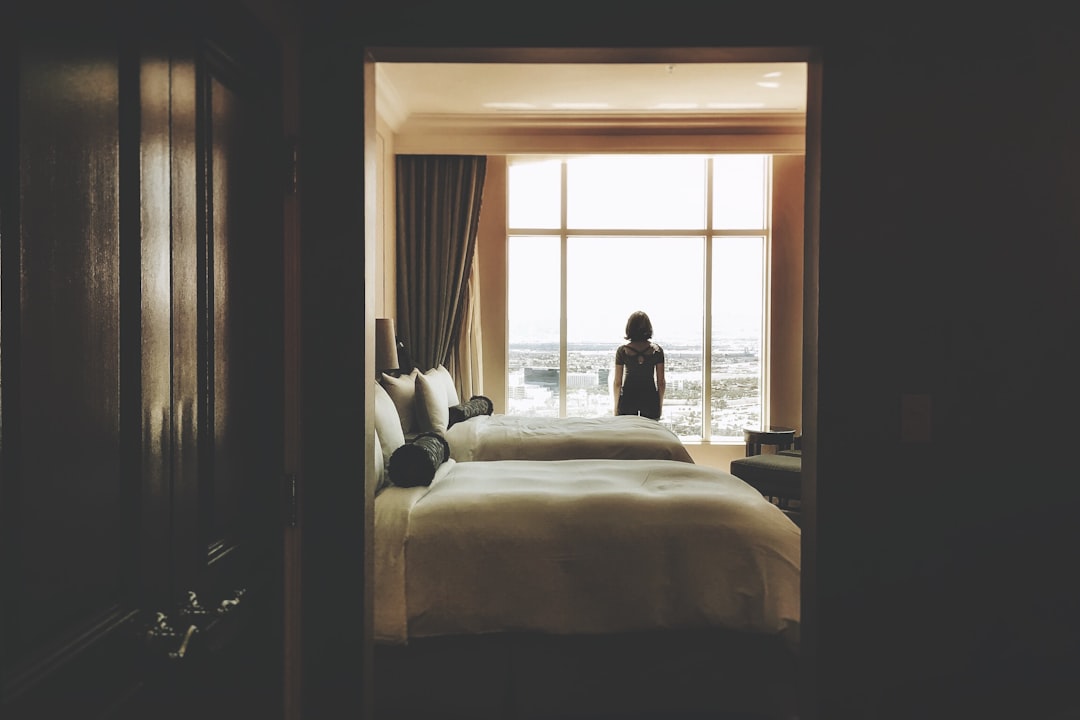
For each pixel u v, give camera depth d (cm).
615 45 170
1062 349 168
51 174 82
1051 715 167
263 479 147
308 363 168
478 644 265
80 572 88
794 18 168
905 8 168
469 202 640
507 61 179
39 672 81
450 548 267
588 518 274
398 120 592
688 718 264
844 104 168
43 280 81
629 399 636
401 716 263
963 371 168
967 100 167
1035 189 168
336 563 169
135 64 99
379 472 298
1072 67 167
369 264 174
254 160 143
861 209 168
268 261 150
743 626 262
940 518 168
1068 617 168
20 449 78
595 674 265
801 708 181
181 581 112
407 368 552
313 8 169
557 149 607
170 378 109
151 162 103
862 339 168
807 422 177
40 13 80
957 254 168
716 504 280
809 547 174
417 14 169
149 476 103
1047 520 168
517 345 698
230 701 133
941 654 168
